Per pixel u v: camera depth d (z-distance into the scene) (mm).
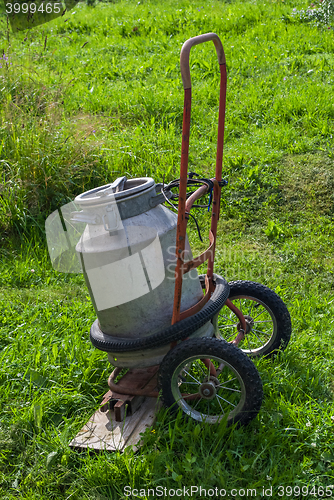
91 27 12672
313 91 7504
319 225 5195
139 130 6824
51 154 5441
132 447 2619
